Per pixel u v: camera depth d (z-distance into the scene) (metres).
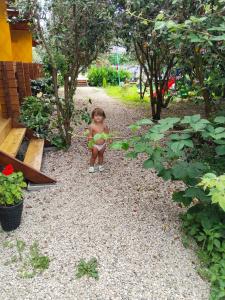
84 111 5.02
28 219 2.94
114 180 3.86
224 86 4.17
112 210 3.13
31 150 4.38
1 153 3.37
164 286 2.18
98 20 4.23
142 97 10.65
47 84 5.74
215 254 2.36
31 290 2.12
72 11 4.24
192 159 3.29
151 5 3.67
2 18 5.26
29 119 4.65
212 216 2.49
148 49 6.47
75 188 3.60
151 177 3.97
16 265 2.35
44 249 2.52
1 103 4.66
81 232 2.75
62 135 4.89
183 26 2.32
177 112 8.12
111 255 2.47
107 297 2.08
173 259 2.44
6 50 5.50
